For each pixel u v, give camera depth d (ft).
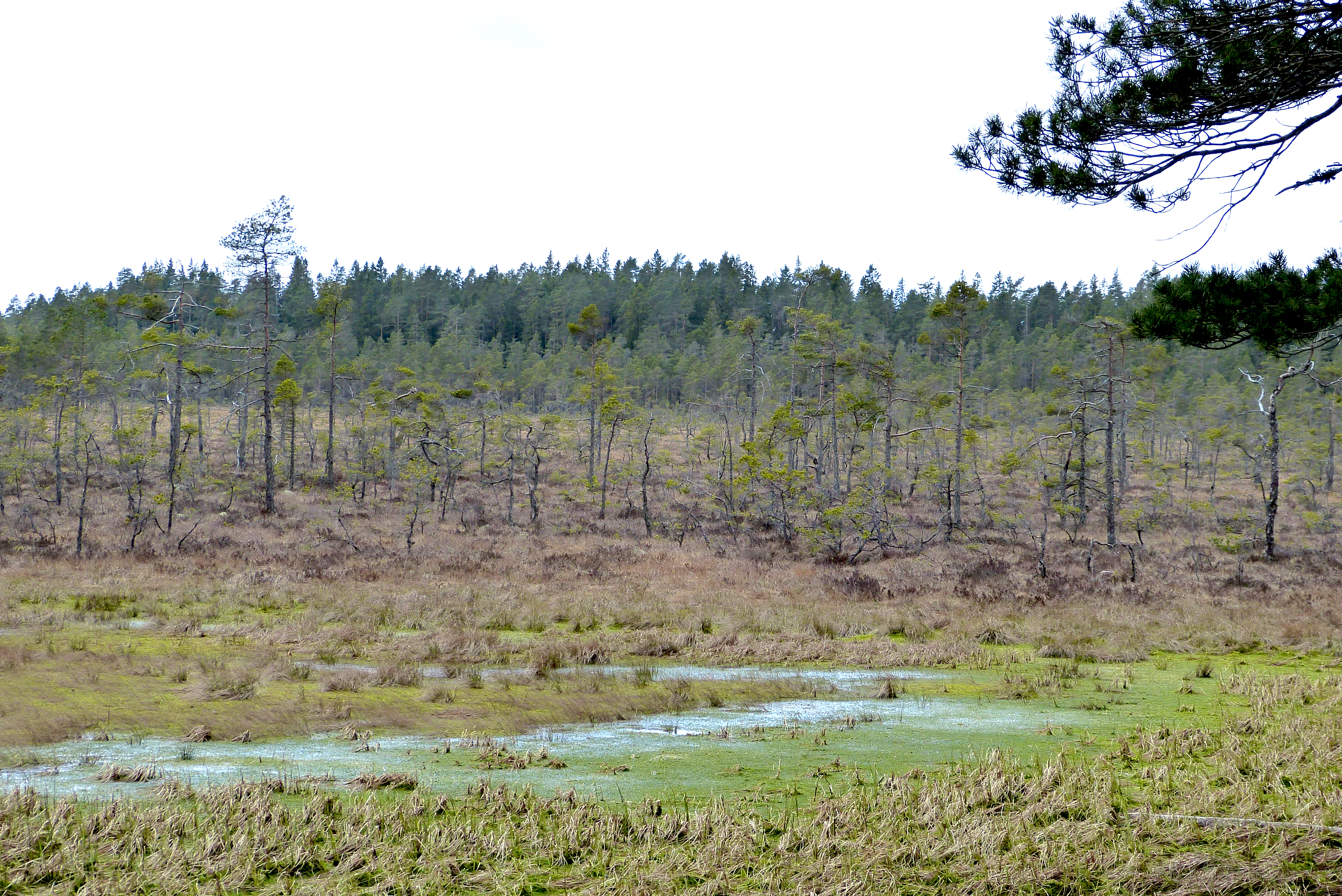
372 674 44.47
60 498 141.28
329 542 119.85
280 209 157.07
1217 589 92.43
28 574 87.61
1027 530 156.66
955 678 48.34
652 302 456.45
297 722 35.04
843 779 28.43
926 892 19.42
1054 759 29.60
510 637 60.23
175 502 141.90
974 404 286.66
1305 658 55.88
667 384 344.08
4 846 20.40
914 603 79.36
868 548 128.26
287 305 480.23
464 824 22.84
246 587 80.84
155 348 193.98
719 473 193.67
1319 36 23.65
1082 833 22.44
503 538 130.82
